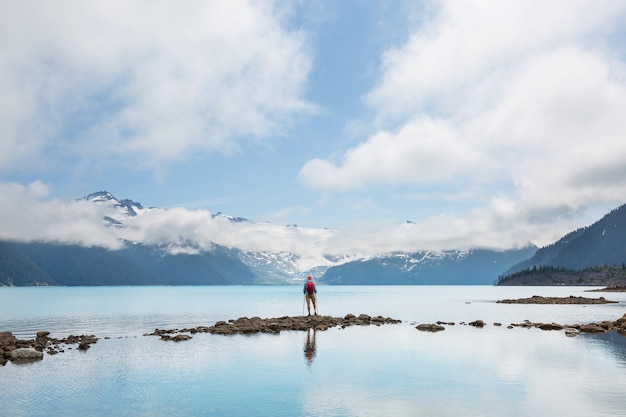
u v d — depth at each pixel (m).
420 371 24.42
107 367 26.03
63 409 17.81
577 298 133.25
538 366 25.73
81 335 40.84
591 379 22.48
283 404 18.27
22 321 60.66
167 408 17.83
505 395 19.52
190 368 25.52
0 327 52.03
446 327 48.75
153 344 35.69
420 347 33.22
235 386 21.16
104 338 39.97
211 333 43.28
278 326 46.09
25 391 20.59
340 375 23.42
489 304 111.81
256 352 31.08
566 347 33.16
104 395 19.80
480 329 46.53
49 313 78.81
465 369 24.92
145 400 18.98
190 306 104.19
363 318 56.50
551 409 17.48
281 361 27.58
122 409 17.75
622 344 34.69
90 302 132.25
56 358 29.22
